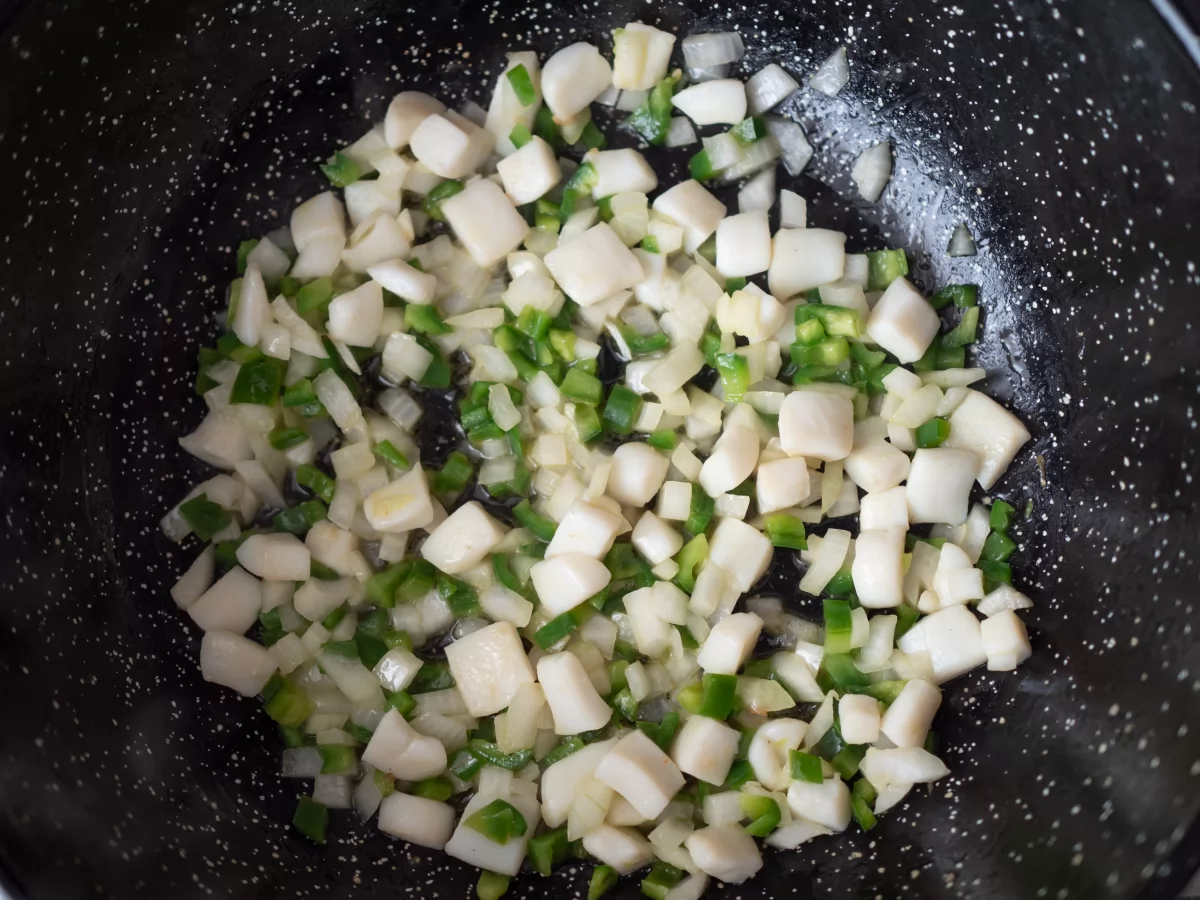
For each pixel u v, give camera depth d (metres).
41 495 0.18
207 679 0.19
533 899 0.19
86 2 0.17
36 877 0.16
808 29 0.20
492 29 0.21
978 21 0.19
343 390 0.20
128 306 0.20
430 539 0.19
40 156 0.18
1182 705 0.17
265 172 0.21
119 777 0.18
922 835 0.19
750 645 0.19
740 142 0.21
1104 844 0.18
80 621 0.19
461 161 0.20
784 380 0.21
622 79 0.21
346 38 0.20
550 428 0.20
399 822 0.19
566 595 0.19
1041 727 0.19
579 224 0.21
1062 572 0.20
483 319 0.20
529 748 0.19
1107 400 0.19
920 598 0.20
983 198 0.20
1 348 0.18
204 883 0.18
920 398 0.20
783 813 0.19
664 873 0.19
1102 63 0.17
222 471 0.20
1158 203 0.18
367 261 0.20
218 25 0.19
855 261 0.21
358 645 0.19
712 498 0.20
